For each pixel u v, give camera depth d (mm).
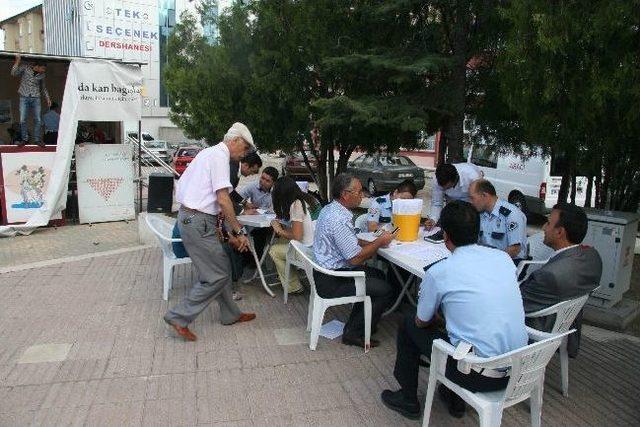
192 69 8805
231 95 8672
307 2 8203
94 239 8812
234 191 6453
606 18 3826
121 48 39562
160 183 11062
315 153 9562
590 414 3494
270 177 6441
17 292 5672
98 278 6195
